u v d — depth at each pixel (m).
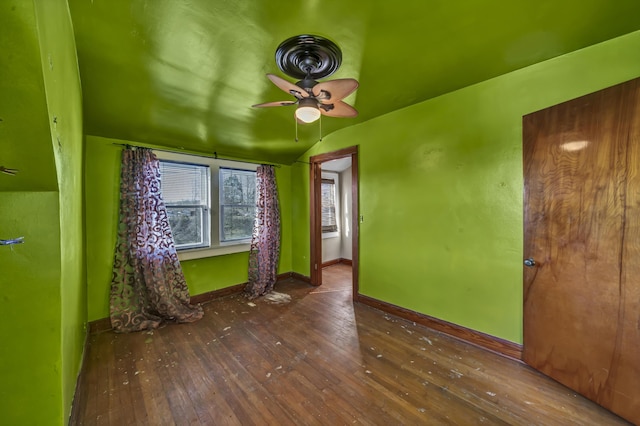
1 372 1.15
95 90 1.98
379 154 2.99
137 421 1.53
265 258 3.81
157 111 2.38
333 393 1.74
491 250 2.20
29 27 0.76
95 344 2.38
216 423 1.52
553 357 1.81
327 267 5.32
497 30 1.55
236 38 1.54
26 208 1.15
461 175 2.35
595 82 1.70
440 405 1.62
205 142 3.16
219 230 3.57
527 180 1.94
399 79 2.12
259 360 2.12
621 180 1.46
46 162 1.05
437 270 2.54
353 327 2.66
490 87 2.15
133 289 2.73
